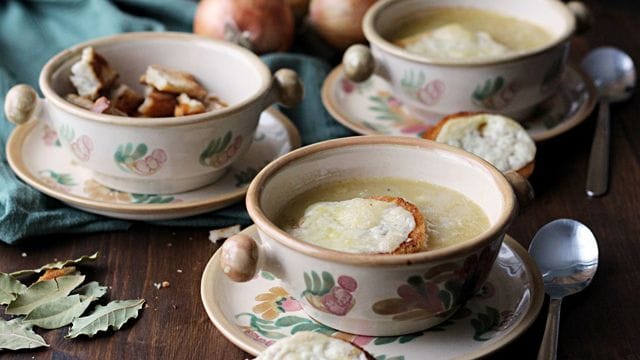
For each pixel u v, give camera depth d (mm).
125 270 872
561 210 927
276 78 950
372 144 831
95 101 958
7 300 836
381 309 763
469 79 977
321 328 789
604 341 808
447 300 766
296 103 956
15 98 926
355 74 983
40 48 1104
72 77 964
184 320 828
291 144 985
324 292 761
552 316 809
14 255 891
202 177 929
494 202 798
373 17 1038
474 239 754
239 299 808
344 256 744
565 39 994
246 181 946
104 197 925
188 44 997
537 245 863
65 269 864
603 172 960
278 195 812
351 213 788
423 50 1010
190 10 1136
